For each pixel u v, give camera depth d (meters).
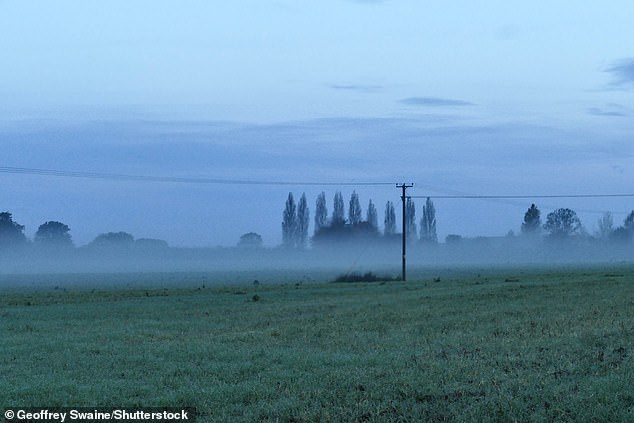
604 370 31.44
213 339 48.38
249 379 32.50
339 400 27.39
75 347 44.06
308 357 38.06
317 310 71.38
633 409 24.83
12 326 58.75
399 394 28.14
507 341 42.44
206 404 27.84
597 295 81.81
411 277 176.50
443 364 34.22
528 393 27.09
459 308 68.94
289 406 26.77
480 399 26.64
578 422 23.95
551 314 59.88
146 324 59.72
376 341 45.28
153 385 31.38
